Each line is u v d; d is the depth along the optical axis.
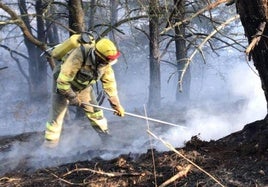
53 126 5.41
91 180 3.73
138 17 10.02
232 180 3.34
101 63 4.58
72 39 4.73
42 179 4.05
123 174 3.70
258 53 3.84
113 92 4.95
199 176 3.50
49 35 19.55
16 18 9.52
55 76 5.18
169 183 3.46
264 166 3.47
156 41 13.97
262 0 3.62
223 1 4.04
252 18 3.73
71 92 4.78
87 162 4.38
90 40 4.64
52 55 4.96
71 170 4.12
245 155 3.79
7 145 6.56
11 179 4.18
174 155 3.94
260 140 3.79
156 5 9.59
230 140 4.21
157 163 3.85
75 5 10.39
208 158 3.83
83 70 4.69
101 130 5.56
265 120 4.12
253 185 3.22
